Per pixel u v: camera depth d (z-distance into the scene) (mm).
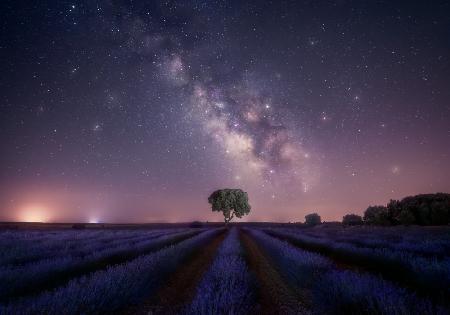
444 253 10320
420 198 38656
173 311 5316
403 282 7016
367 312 4309
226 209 70938
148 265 7973
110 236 24391
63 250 13078
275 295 6441
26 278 6672
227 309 4496
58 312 4211
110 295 5227
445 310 3961
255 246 19734
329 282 5762
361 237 20250
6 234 26016
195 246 15914
